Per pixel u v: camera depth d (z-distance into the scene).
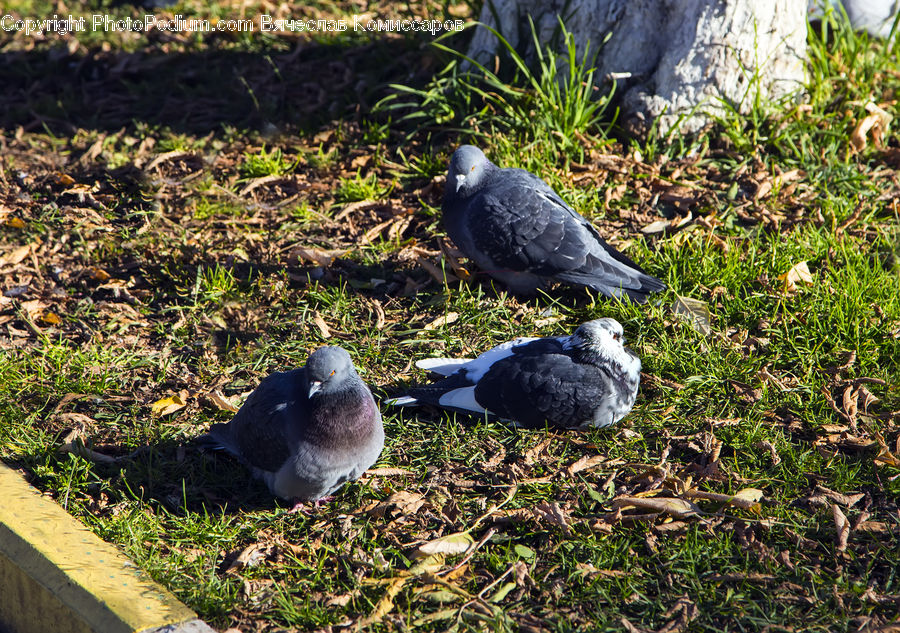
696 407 4.76
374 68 8.55
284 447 3.89
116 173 7.27
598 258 5.50
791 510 4.06
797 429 4.56
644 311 5.43
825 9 7.75
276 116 8.06
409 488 4.28
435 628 3.52
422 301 5.71
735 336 5.26
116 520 4.02
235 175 7.25
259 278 5.90
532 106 7.26
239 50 9.22
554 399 4.43
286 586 3.72
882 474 4.25
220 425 4.34
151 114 8.23
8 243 6.32
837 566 3.75
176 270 6.06
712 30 7.00
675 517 4.01
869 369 4.95
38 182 7.14
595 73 7.39
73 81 8.88
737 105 7.25
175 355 5.28
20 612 3.81
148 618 3.41
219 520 4.08
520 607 3.61
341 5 10.13
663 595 3.64
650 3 7.09
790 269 5.61
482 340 5.32
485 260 5.62
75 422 4.68
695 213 6.47
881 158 7.04
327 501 4.25
